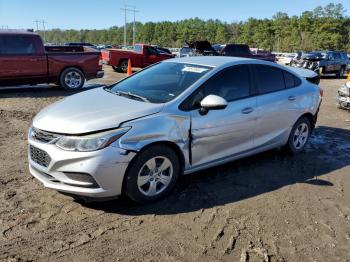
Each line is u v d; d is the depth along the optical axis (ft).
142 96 15.60
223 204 14.56
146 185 14.03
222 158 16.47
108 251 11.28
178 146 14.46
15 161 17.92
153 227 12.68
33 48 38.73
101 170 12.61
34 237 11.76
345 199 15.80
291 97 19.44
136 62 73.00
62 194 14.58
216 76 16.21
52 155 12.76
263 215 13.96
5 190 14.74
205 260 11.15
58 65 40.70
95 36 499.51
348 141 24.90
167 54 76.79
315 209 14.73
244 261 11.20
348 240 12.75
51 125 13.24
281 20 342.64
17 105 31.53
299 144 20.97
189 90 15.21
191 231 12.58
